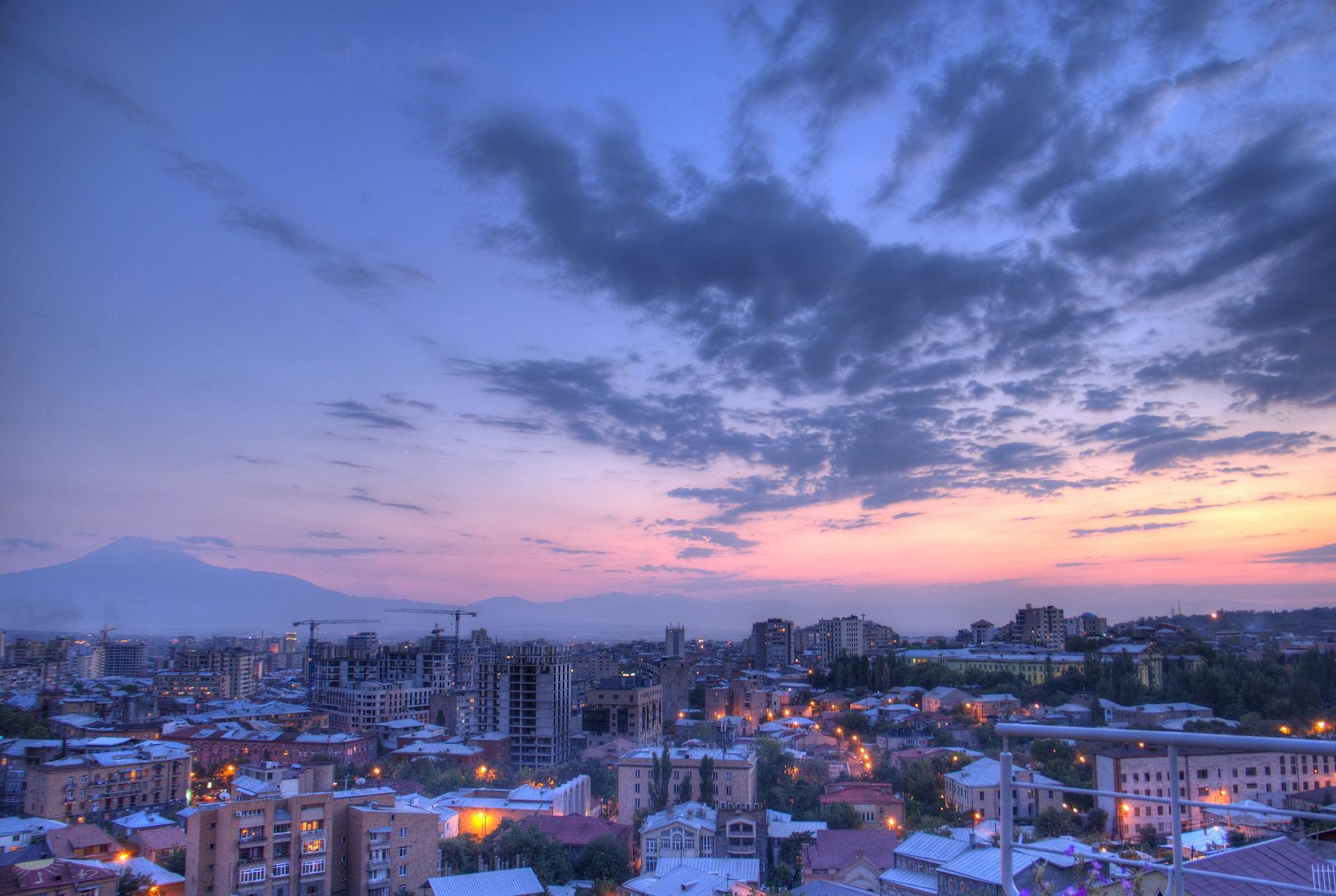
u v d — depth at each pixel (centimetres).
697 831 12631
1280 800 11438
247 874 11594
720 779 15275
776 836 13075
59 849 11831
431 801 15712
